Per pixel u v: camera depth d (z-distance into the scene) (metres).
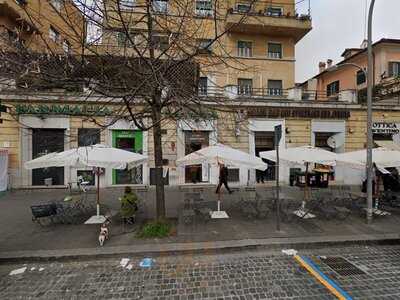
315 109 15.94
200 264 5.18
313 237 6.34
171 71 6.26
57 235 6.56
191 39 6.29
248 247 5.88
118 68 6.01
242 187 14.46
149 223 6.86
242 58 20.17
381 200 9.94
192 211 7.70
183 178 14.95
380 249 5.99
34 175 13.96
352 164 8.07
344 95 17.06
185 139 15.09
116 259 5.43
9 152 13.37
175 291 4.21
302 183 14.45
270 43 21.02
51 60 5.38
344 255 5.62
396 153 8.72
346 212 8.15
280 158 8.52
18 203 10.42
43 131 13.87
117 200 10.98
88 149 7.54
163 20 6.54
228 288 4.29
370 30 7.81
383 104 16.59
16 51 5.11
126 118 6.73
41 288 4.32
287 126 15.76
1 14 13.77
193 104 7.20
